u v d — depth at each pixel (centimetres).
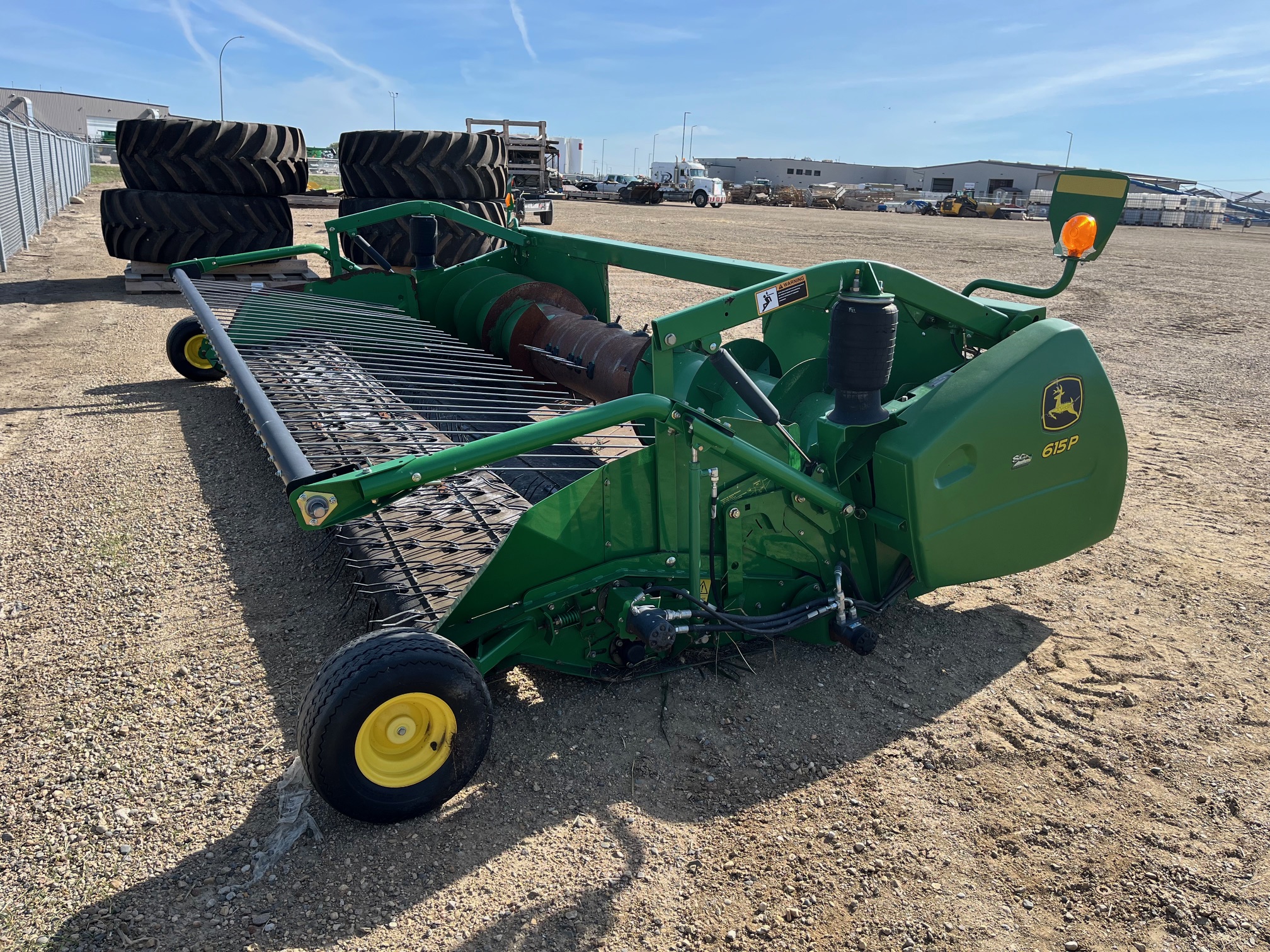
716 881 246
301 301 601
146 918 227
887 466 328
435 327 638
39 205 1906
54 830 256
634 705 325
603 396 466
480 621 295
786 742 308
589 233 2291
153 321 982
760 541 332
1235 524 511
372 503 261
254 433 596
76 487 505
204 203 1145
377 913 232
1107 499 373
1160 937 230
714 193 4712
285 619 372
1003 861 255
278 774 282
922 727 318
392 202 1139
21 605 380
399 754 258
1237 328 1211
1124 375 904
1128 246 3009
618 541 308
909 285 340
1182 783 290
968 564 348
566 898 238
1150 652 371
